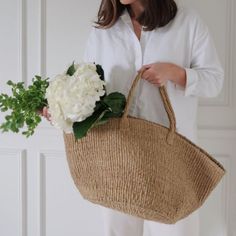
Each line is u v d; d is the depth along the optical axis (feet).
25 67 5.15
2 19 5.13
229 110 4.80
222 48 4.72
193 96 3.77
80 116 2.84
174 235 3.92
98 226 5.27
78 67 3.06
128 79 3.68
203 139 4.86
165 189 3.08
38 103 3.27
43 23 5.04
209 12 4.69
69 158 3.33
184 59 3.73
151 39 3.62
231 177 4.87
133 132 3.07
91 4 4.92
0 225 5.44
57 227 5.35
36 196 5.33
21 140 5.28
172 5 3.57
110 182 3.07
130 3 3.51
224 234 4.94
